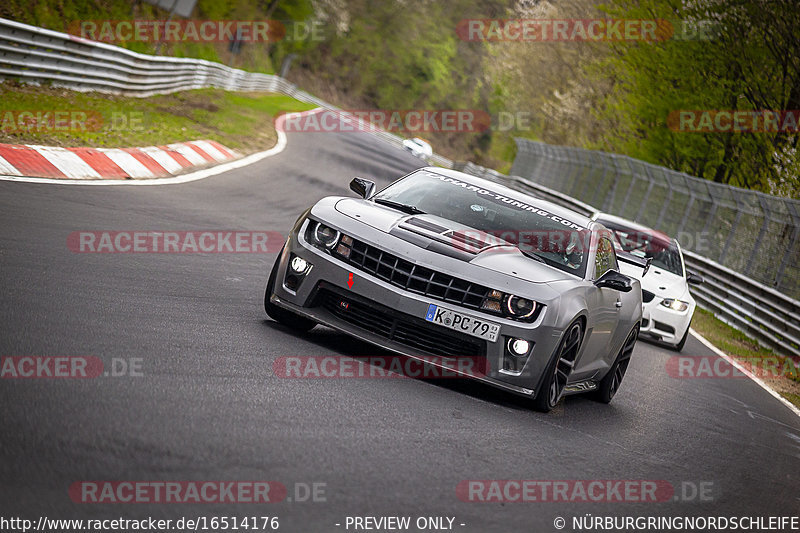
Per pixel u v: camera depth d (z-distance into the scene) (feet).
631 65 410.31
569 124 558.97
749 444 85.35
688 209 283.38
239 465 42.55
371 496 42.96
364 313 71.15
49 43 203.21
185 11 570.05
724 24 364.58
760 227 226.38
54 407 44.01
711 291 222.28
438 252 70.79
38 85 208.13
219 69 455.22
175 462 40.88
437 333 69.41
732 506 59.98
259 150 256.32
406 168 376.89
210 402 51.21
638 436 75.72
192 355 60.64
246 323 75.66
